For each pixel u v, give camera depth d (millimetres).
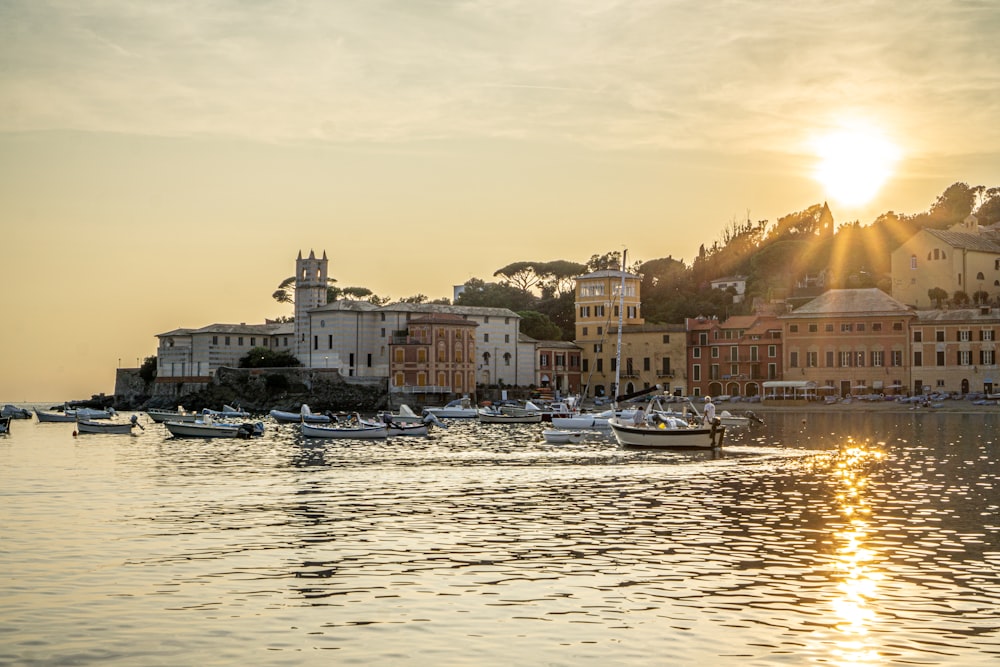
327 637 28984
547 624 30078
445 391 189125
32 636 29234
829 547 40781
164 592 33906
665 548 40812
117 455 91750
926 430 116500
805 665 26578
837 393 175375
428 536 43875
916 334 169500
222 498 57062
